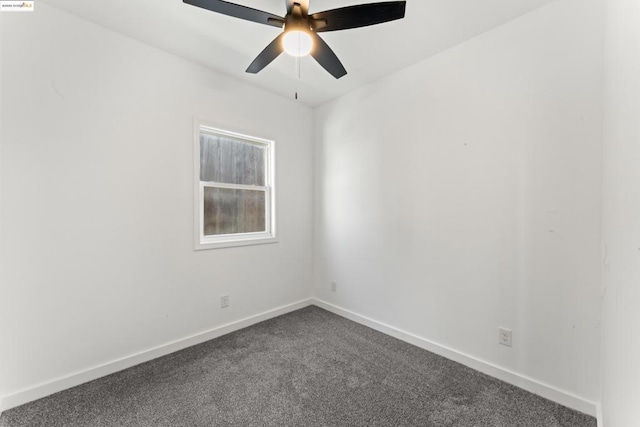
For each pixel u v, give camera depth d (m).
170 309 2.22
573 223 1.58
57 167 1.73
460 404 1.63
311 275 3.35
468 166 2.01
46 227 1.69
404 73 2.40
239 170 2.79
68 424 1.47
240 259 2.69
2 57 1.57
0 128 1.56
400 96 2.44
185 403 1.64
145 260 2.09
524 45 1.74
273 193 2.98
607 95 1.28
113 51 1.93
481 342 1.95
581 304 1.55
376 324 2.64
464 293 2.04
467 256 2.02
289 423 1.49
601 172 1.47
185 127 2.30
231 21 1.85
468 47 2.00
